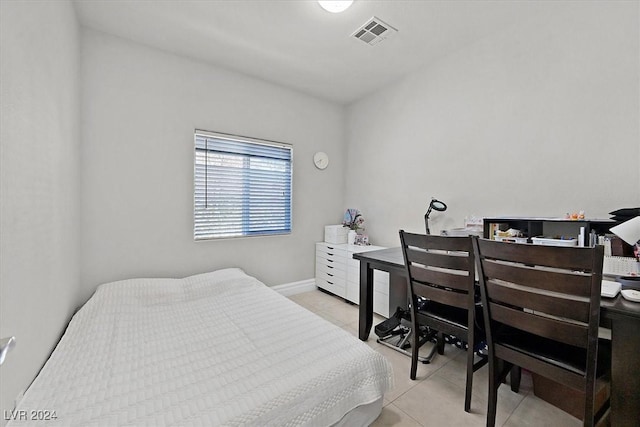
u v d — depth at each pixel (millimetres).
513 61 2104
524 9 1934
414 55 2545
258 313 1817
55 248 1420
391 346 2156
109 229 2232
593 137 1742
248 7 1924
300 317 1750
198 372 1164
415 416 1446
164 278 2375
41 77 1212
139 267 2369
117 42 2244
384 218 3227
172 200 2520
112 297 1943
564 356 1179
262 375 1142
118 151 2260
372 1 1862
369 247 3172
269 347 1375
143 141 2369
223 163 2816
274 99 3115
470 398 1475
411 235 1697
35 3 1146
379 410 1391
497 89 2199
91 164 2146
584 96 1775
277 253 3223
